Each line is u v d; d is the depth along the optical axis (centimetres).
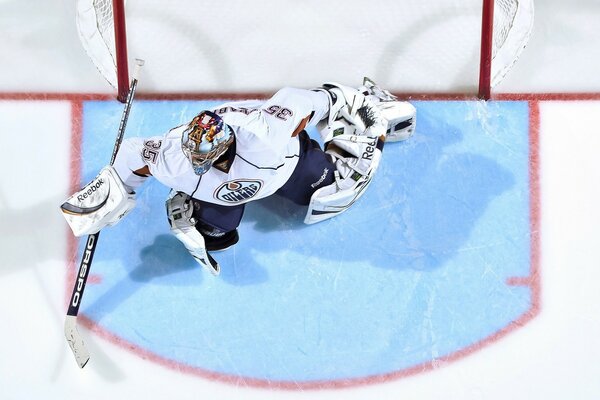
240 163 1578
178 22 2050
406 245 1895
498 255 1895
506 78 2023
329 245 1894
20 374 1825
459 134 1970
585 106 2000
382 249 1892
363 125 1828
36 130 1959
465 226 1912
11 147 1947
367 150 1819
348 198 1828
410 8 2072
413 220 1912
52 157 1945
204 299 1861
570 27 2072
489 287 1880
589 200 1936
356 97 1798
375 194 1927
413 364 1834
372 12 2069
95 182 1697
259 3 2069
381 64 2027
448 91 2009
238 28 2050
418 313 1859
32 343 1839
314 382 1823
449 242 1900
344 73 2020
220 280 1872
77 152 1950
